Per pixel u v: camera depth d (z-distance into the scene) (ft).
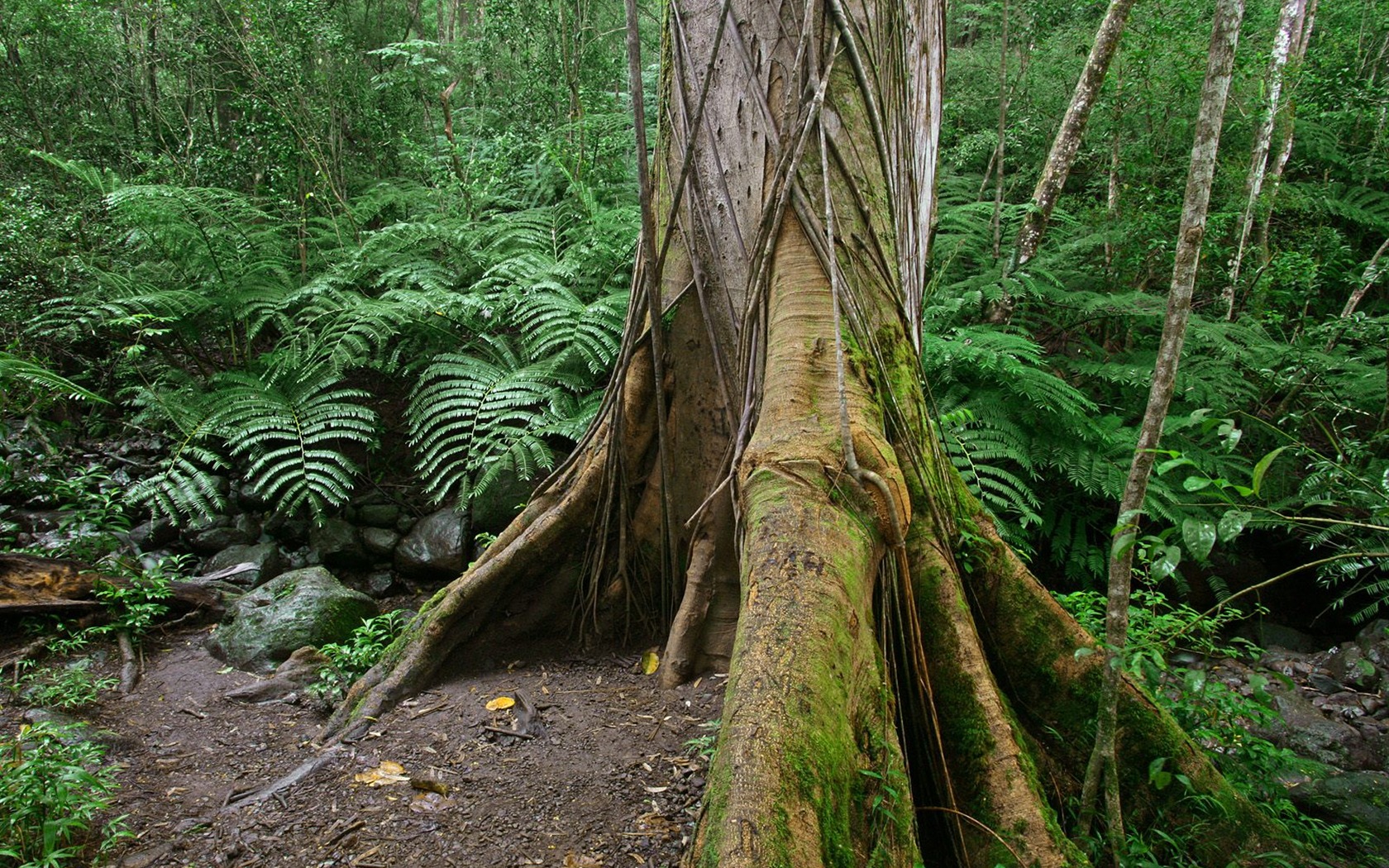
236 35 21.84
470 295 17.85
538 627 12.03
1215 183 22.50
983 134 23.66
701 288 10.72
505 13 23.30
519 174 23.07
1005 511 17.08
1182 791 8.30
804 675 6.53
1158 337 20.95
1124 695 8.66
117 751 9.93
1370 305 22.95
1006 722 7.87
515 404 16.71
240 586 14.97
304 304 19.29
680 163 10.98
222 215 18.84
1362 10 27.30
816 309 9.23
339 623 12.94
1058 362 19.48
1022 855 7.20
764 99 10.10
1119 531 7.07
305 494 15.97
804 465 7.95
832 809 6.06
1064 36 23.54
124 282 17.60
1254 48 21.93
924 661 8.11
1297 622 17.85
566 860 7.77
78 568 13.34
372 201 22.02
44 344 18.22
